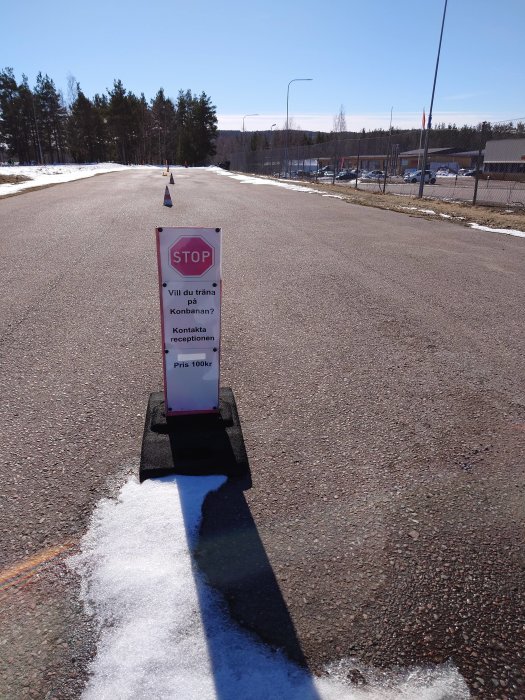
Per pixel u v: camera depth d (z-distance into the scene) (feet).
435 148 266.16
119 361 12.69
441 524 7.45
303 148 146.41
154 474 8.23
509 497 8.09
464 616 6.00
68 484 8.05
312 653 5.49
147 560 6.63
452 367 12.87
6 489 7.90
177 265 8.29
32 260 23.50
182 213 40.83
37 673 5.20
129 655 5.40
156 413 9.50
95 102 282.97
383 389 11.57
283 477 8.38
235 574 6.46
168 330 8.64
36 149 265.54
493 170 173.58
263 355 13.34
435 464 8.87
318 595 6.21
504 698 5.11
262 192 65.77
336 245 29.17
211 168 200.75
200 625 5.76
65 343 13.83
